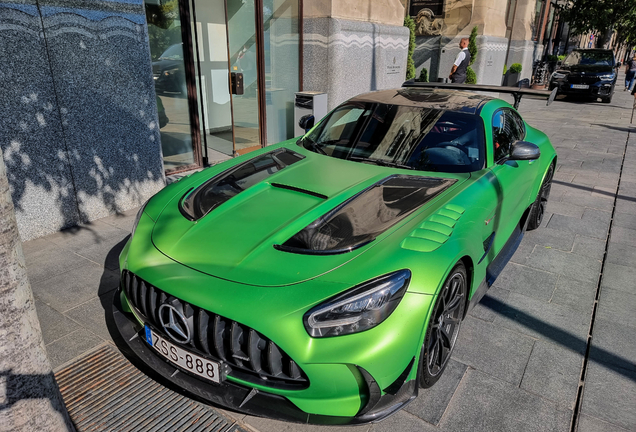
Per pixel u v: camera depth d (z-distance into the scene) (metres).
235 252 2.07
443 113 3.34
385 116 3.42
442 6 14.81
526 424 2.09
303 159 3.14
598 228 4.50
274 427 2.06
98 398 2.21
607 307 3.10
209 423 2.08
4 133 3.60
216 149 6.58
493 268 3.07
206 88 6.20
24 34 3.55
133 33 4.30
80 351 2.55
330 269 1.92
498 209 2.91
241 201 2.53
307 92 7.04
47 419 1.40
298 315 1.77
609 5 19.42
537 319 2.94
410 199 2.51
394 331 1.83
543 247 4.04
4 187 1.19
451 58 14.96
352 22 7.47
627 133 9.55
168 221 2.43
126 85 4.35
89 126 4.14
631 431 2.06
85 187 4.23
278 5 6.83
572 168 6.74
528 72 19.38
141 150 4.64
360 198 2.49
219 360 1.87
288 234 2.16
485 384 2.34
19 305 1.26
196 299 1.87
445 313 2.24
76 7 3.82
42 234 4.00
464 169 2.97
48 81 3.77
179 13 5.41
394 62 9.19
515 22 18.11
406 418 2.11
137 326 2.26
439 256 2.05
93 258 3.63
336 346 1.76
